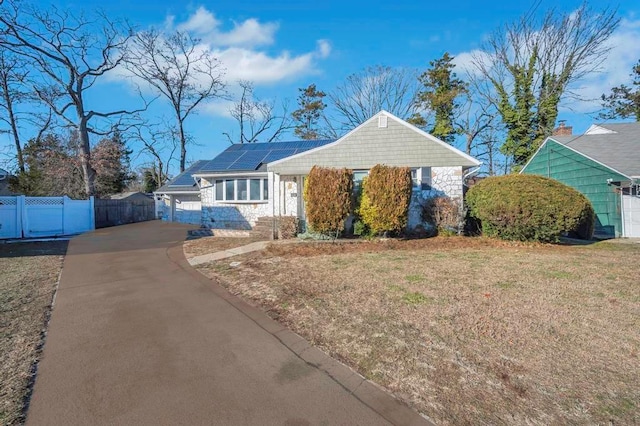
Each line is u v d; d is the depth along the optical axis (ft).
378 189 37.63
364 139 44.83
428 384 9.92
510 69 77.87
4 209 47.01
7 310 16.78
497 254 30.27
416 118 93.91
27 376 10.59
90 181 74.02
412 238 40.24
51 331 14.17
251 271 24.61
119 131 82.89
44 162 77.46
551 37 73.72
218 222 55.88
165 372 10.87
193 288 20.86
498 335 12.91
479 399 9.18
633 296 17.46
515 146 78.33
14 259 30.66
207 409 8.97
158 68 92.43
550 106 75.51
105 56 74.43
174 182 73.92
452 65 89.92
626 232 44.62
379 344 12.44
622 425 8.09
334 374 10.66
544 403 8.95
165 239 44.09
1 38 61.82
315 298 17.76
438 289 18.97
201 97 101.86
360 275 22.45
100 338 13.48
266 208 53.88
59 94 71.00
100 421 8.50
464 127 93.61
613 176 45.03
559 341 12.37
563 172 55.93
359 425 8.29
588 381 9.88
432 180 43.86
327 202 37.14
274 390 9.83
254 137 116.57
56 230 52.13
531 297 17.38
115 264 28.27
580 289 18.78
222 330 14.26
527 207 34.65
